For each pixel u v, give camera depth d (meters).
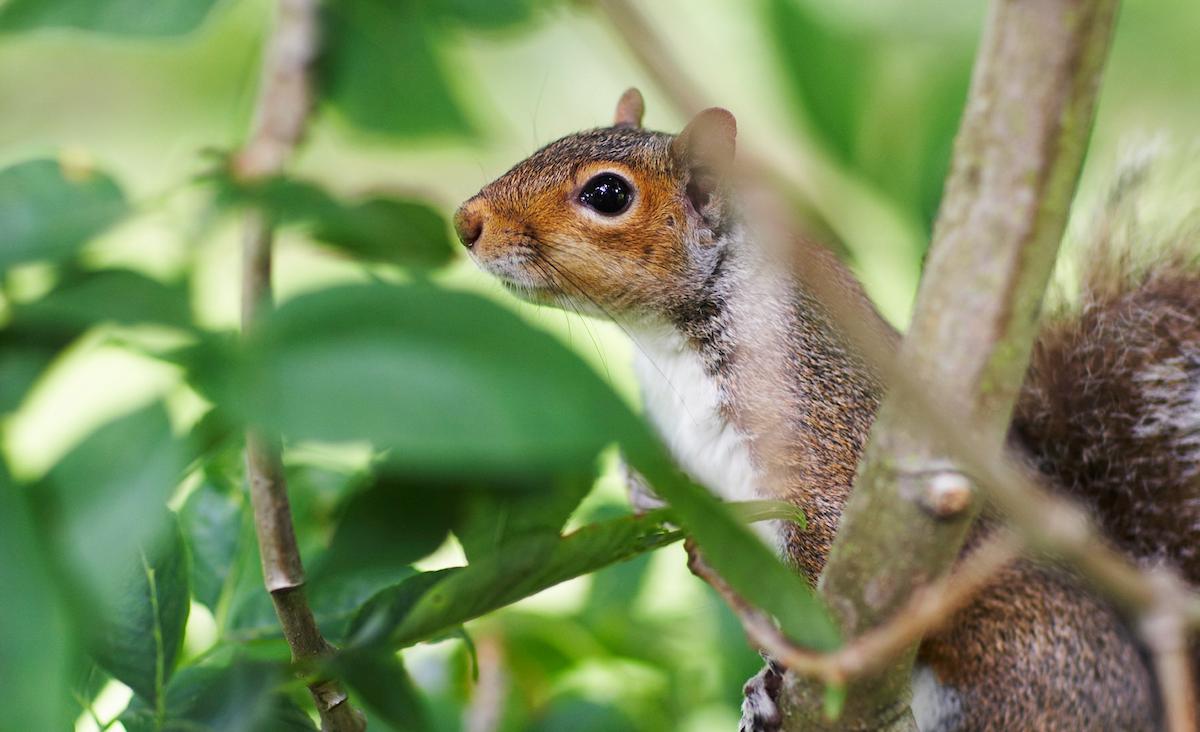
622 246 2.13
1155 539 2.12
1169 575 2.12
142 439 1.42
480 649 2.12
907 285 2.20
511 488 2.00
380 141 2.11
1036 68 1.84
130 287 1.58
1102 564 1.92
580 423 1.28
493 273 2.12
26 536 1.34
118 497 1.39
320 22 2.10
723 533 1.67
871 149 2.04
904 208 2.04
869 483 2.01
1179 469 2.12
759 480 2.12
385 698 2.01
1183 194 2.15
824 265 2.13
